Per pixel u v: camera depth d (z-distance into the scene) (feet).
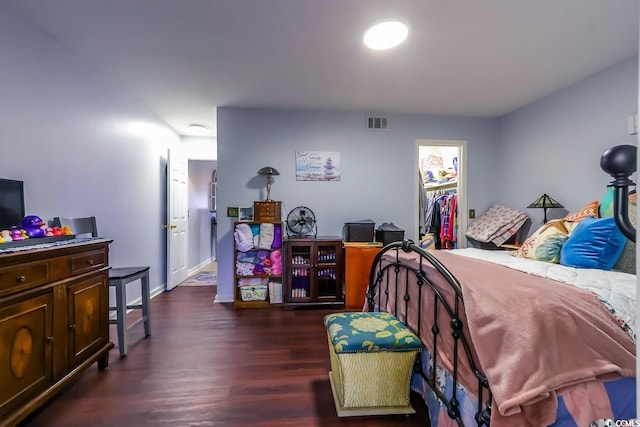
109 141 9.45
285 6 6.01
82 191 8.23
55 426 5.05
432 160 16.31
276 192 12.23
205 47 7.57
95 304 6.45
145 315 8.71
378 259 7.67
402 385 5.42
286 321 9.90
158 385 6.24
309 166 12.34
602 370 3.22
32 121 6.63
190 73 8.98
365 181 12.59
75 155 7.95
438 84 9.68
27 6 6.04
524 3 5.89
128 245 10.61
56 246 5.34
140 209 11.46
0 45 5.88
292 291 11.29
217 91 10.30
